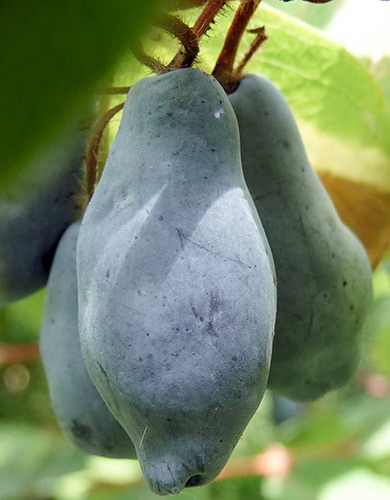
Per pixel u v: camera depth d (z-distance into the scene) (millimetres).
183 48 67
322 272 77
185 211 62
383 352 180
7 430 169
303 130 106
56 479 157
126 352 60
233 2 74
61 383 79
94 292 62
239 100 76
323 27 116
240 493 184
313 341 78
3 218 85
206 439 60
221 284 60
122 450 80
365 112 103
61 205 86
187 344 59
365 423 161
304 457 156
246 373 60
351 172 105
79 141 80
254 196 76
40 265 89
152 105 65
